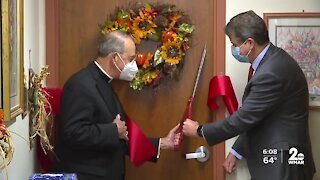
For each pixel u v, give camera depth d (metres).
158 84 2.50
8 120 1.55
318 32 2.43
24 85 1.87
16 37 1.72
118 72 2.14
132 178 2.57
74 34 2.51
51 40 2.47
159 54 2.42
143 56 2.41
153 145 2.33
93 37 2.51
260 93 1.95
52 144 2.26
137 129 2.25
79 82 2.04
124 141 2.19
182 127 2.28
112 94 2.18
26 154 1.96
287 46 2.44
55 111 2.26
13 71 1.67
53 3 2.47
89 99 2.02
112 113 2.13
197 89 2.52
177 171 2.57
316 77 2.44
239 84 2.46
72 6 2.51
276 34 2.44
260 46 2.02
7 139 1.33
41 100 2.02
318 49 2.43
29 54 2.06
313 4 2.43
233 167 2.42
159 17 2.41
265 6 2.44
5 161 1.34
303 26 2.43
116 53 2.11
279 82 1.94
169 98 2.54
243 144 2.27
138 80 2.44
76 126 1.98
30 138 2.00
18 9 1.75
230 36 2.05
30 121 2.00
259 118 1.97
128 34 2.36
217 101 2.47
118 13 2.43
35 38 2.25
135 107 2.54
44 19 2.46
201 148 2.54
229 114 2.41
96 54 2.51
